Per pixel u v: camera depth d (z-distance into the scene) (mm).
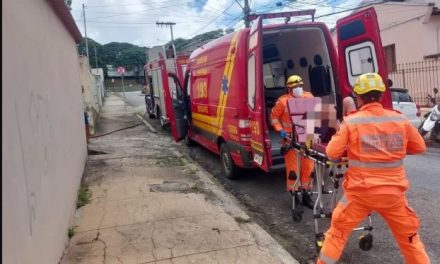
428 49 17438
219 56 7500
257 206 6055
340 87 6305
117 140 12008
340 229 3512
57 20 5914
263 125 5789
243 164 6727
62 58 6219
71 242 4609
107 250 4371
